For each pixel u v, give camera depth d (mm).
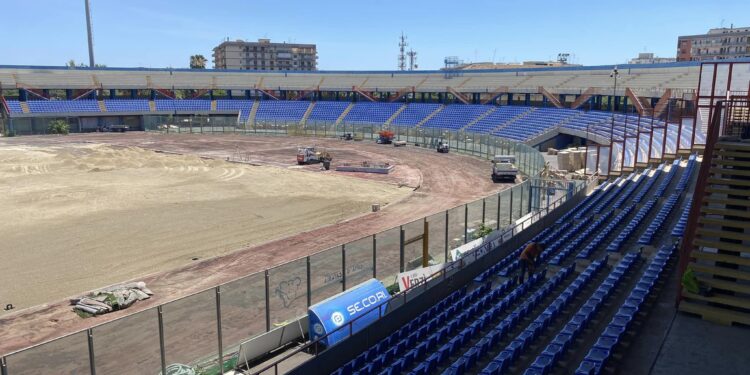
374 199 49094
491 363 14688
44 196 47750
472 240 29203
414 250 27703
